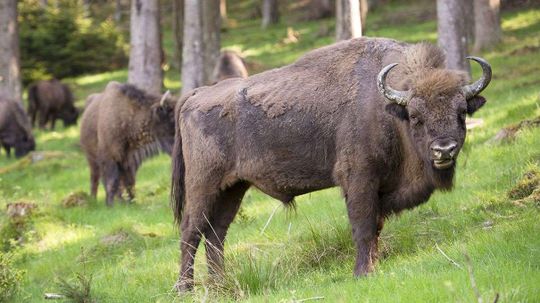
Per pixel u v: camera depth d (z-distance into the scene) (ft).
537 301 65.26
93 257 138.31
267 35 483.10
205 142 104.94
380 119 90.74
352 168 92.63
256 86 102.99
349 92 94.63
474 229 98.43
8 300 115.44
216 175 104.88
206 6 335.06
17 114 303.48
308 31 474.90
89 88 422.82
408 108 85.56
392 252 99.40
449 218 107.04
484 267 76.43
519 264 76.54
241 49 443.32
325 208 129.08
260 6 593.83
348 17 167.53
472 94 85.35
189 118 107.86
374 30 425.69
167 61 448.24
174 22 424.87
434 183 87.56
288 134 97.91
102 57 462.60
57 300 109.29
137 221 159.22
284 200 102.78
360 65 96.12
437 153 81.97
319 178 97.86
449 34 211.20
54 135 341.82
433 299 68.95
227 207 108.37
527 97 192.13
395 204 93.61
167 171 218.79
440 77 84.89
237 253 109.09
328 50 100.22
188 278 102.99
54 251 147.13
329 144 95.71
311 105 96.78
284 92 99.55
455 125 83.41
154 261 125.90
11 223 161.27
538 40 315.78
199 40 264.11
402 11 464.65
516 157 130.93
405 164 90.89
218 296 93.30
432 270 81.46
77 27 461.78
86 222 167.94
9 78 333.62
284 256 102.32
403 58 92.79
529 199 104.22
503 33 346.95
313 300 78.54
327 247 105.19
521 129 147.64
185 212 107.86
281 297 81.87
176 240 138.72
